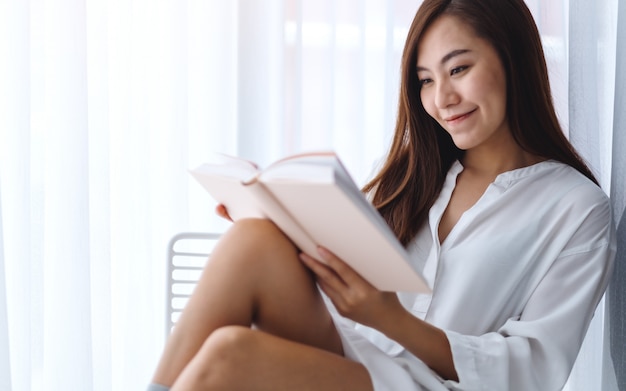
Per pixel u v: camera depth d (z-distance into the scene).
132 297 1.88
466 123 1.29
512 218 1.29
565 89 1.78
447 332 1.14
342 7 1.95
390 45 1.92
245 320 1.04
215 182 1.09
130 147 1.88
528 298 1.26
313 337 1.08
